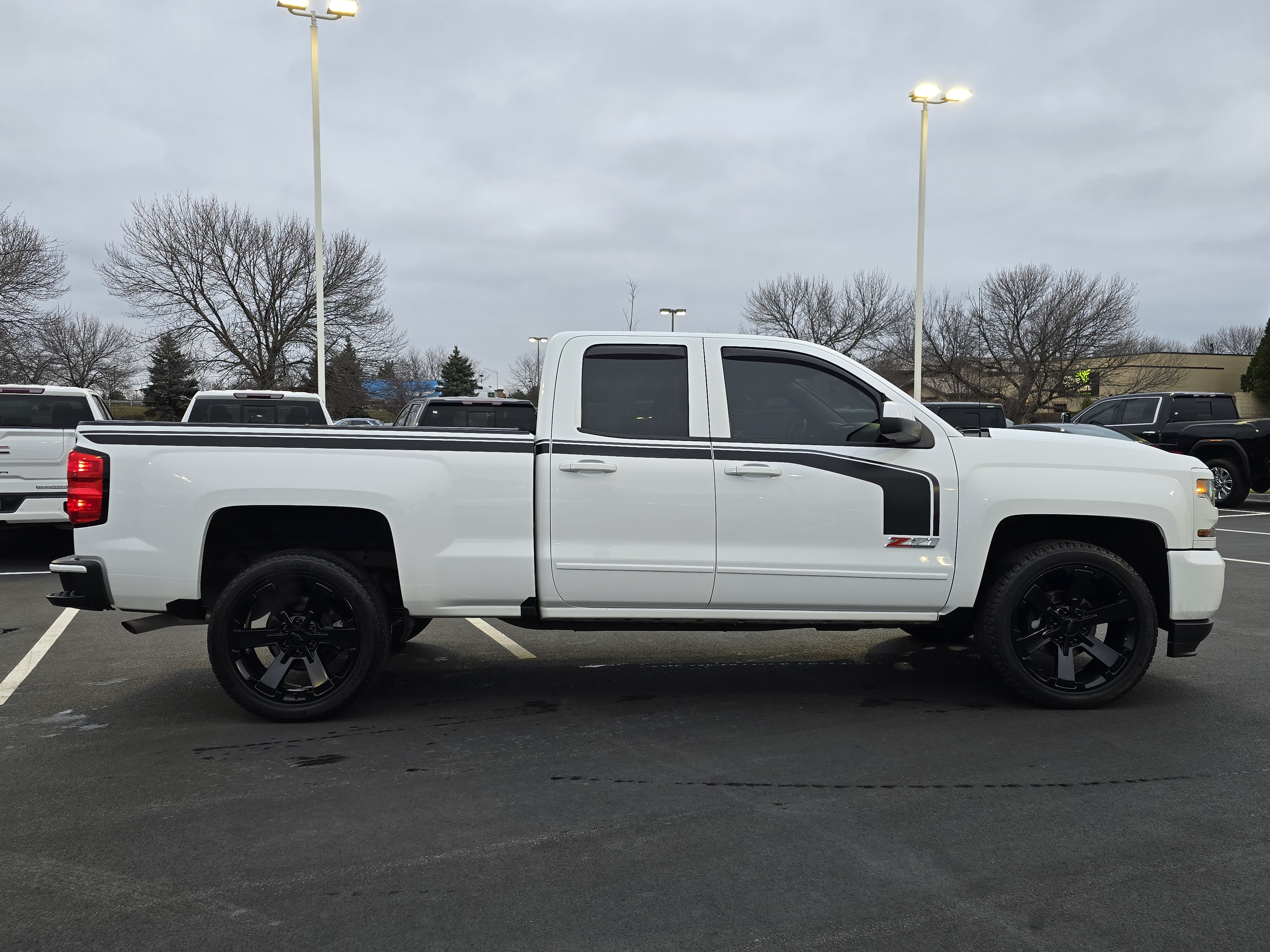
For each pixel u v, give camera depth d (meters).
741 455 4.66
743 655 6.14
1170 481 4.84
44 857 3.13
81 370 57.56
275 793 3.69
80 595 4.49
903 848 3.19
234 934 2.65
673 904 2.81
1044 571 4.74
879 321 46.19
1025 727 4.52
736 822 3.41
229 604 4.51
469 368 69.19
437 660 5.98
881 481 4.70
